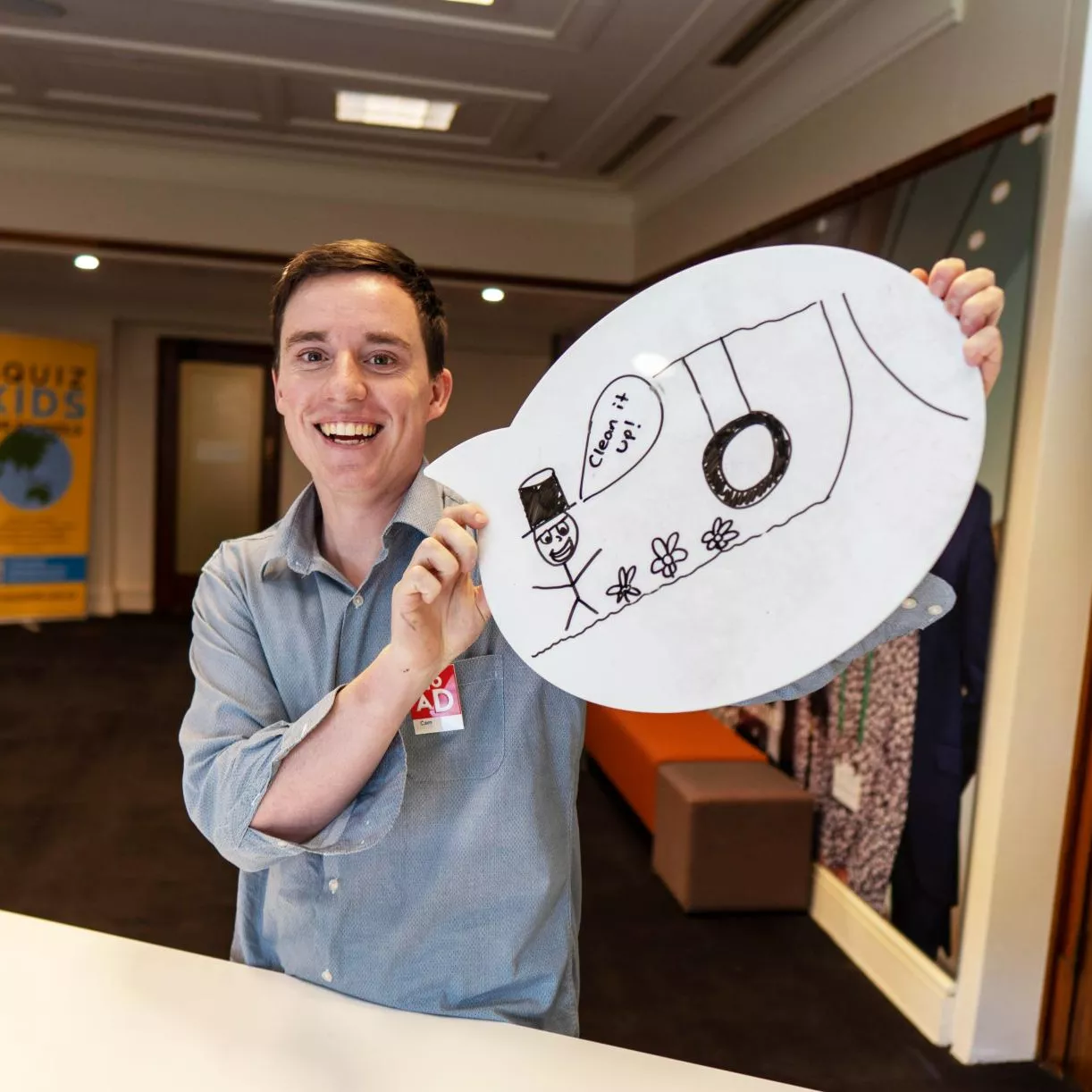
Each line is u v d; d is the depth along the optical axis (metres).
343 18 3.28
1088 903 2.11
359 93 4.02
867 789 2.63
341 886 0.95
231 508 6.98
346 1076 0.83
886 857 2.53
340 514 1.00
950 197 2.35
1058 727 2.12
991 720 2.16
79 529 6.53
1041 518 2.04
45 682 5.05
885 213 2.65
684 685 0.77
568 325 6.44
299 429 0.94
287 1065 0.84
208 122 4.50
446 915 0.95
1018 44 2.22
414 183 5.16
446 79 3.79
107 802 3.52
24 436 6.23
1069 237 1.97
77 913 2.70
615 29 3.27
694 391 0.79
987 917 2.15
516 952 0.95
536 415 0.84
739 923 2.83
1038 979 2.20
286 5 3.20
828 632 0.72
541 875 0.96
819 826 2.91
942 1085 2.12
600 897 2.96
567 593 0.81
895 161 2.80
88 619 6.62
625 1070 0.86
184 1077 0.82
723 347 0.78
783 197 3.60
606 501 0.81
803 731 3.02
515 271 5.34
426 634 0.81
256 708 0.96
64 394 6.33
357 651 0.99
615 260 5.46
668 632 0.78
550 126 4.32
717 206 4.27
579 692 0.80
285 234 5.07
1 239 4.77
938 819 2.31
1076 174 1.96
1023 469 2.07
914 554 0.70
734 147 4.03
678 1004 2.39
